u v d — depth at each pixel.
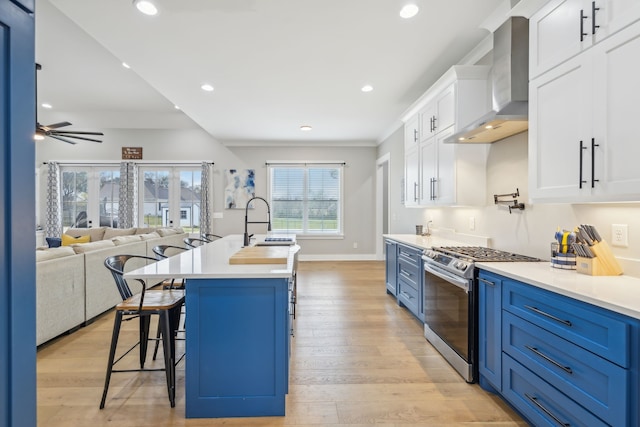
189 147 6.84
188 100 4.20
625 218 1.67
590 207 1.88
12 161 0.83
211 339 1.79
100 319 3.41
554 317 1.46
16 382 0.85
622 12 1.35
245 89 3.82
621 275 1.66
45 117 6.35
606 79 1.42
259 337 1.80
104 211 6.84
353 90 3.85
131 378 2.22
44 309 2.68
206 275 1.72
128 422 1.77
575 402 1.35
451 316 2.38
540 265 1.98
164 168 6.88
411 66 3.22
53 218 6.63
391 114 4.84
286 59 3.06
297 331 3.05
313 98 4.12
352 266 6.32
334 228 7.06
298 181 7.01
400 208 5.41
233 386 1.81
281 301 1.80
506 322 1.82
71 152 6.74
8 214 0.82
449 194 2.97
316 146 6.96
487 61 2.84
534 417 1.59
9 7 0.83
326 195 7.05
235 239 3.96
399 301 3.78
